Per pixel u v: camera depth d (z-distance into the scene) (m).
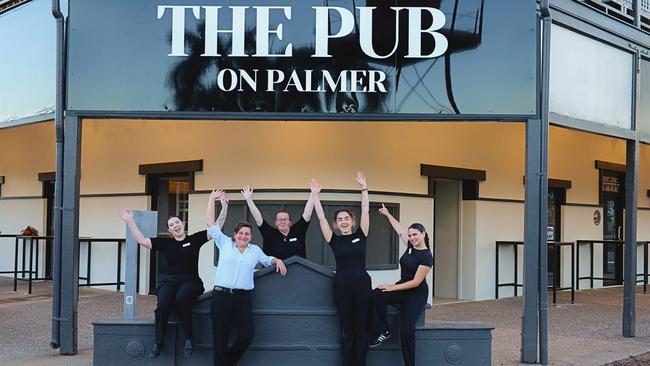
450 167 12.46
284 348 6.97
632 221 9.85
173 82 8.02
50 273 15.64
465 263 13.07
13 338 8.93
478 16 7.98
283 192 10.88
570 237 15.28
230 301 6.61
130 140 13.34
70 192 8.07
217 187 11.44
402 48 7.99
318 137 10.93
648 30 11.44
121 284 12.97
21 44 9.62
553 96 8.73
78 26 8.07
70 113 8.06
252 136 11.13
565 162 15.19
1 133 17.00
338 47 8.00
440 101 7.98
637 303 13.59
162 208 13.02
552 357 8.20
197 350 6.99
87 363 7.58
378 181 11.22
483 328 7.06
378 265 11.04
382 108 7.98
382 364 7.01
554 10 8.66
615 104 9.74
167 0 8.04
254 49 8.00
